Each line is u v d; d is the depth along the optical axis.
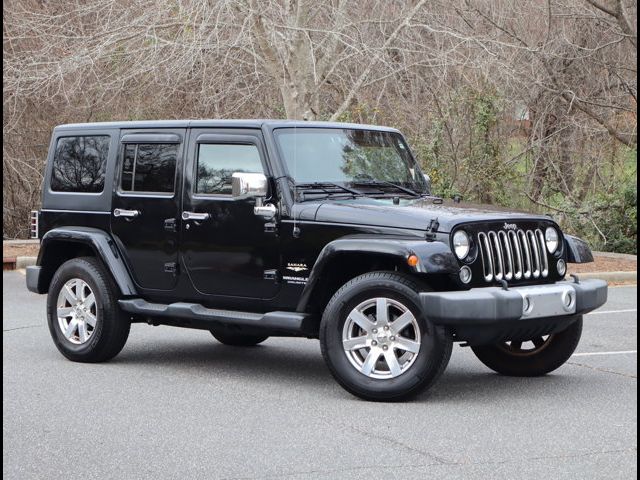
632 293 16.80
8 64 21.47
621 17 20.69
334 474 6.66
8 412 8.46
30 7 23.62
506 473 6.66
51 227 11.12
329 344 8.84
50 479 6.61
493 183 22.66
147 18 18.08
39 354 11.22
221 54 18.08
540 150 23.25
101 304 10.49
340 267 9.29
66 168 11.09
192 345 12.00
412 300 8.55
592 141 23.81
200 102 20.48
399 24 18.44
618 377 10.01
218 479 6.57
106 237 10.57
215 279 9.82
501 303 8.37
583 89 23.52
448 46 19.86
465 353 11.55
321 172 9.72
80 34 22.17
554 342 9.88
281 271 9.38
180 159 10.11
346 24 17.78
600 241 23.45
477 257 8.75
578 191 24.22
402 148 10.63
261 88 20.97
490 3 21.89
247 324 9.47
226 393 9.21
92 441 7.53
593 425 7.94
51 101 22.25
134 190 10.45
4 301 15.76
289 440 7.52
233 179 9.04
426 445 7.35
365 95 20.97
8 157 26.48
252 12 16.78
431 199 9.95
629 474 6.63
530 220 9.24
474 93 22.12
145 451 7.25
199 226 9.89
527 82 21.94
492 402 8.78
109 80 21.38
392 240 8.70
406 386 8.58
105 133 10.78
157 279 10.25
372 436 7.62
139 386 9.52
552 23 22.81
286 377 9.99
